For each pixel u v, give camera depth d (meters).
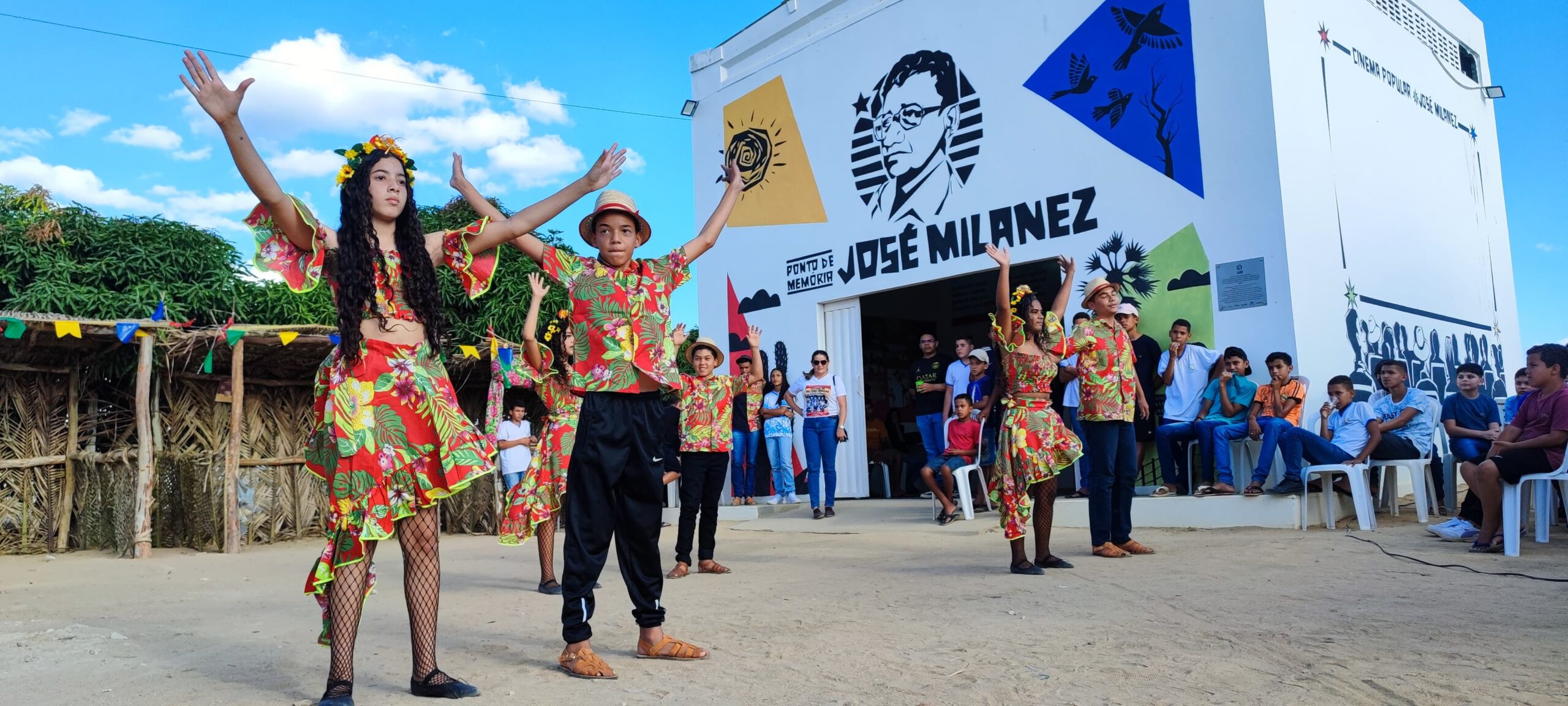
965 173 11.40
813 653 3.82
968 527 8.80
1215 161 9.41
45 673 3.76
